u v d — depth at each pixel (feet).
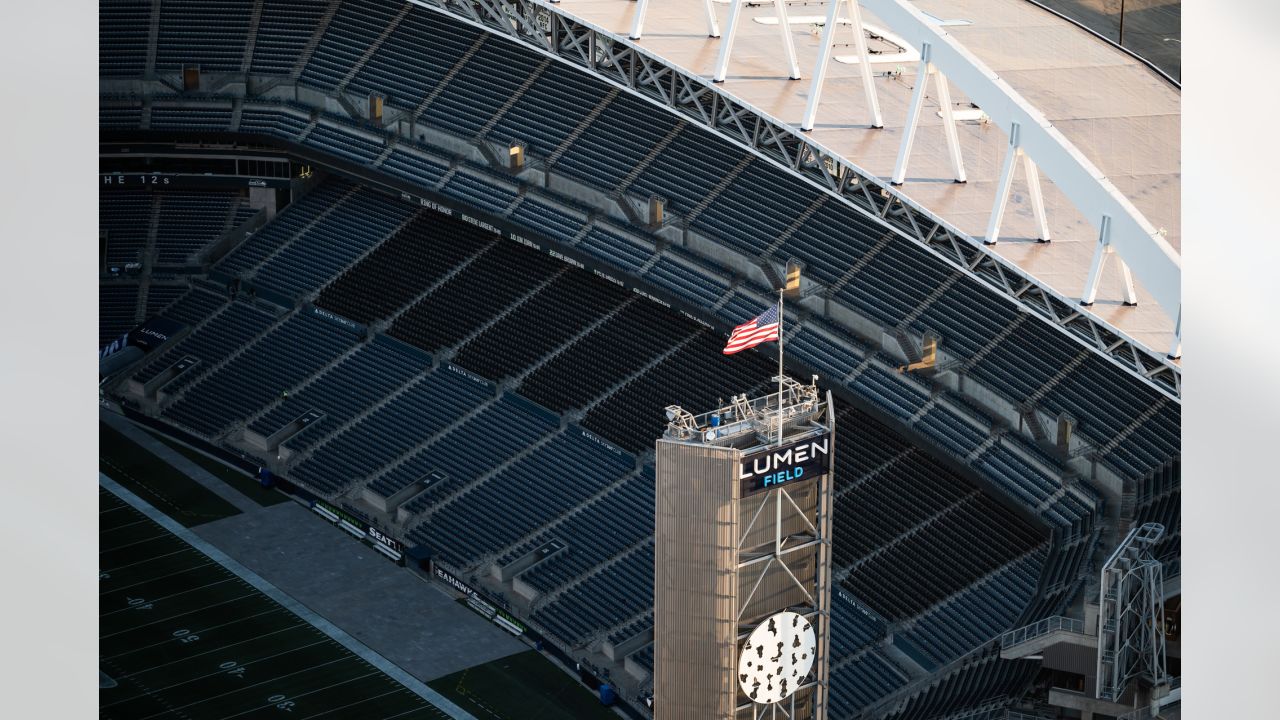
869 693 600.80
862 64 645.10
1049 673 577.02
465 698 651.25
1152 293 512.63
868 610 637.71
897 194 598.34
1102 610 533.14
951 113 605.73
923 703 580.71
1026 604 608.19
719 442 438.40
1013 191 618.44
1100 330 550.77
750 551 443.32
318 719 636.48
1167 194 634.43
